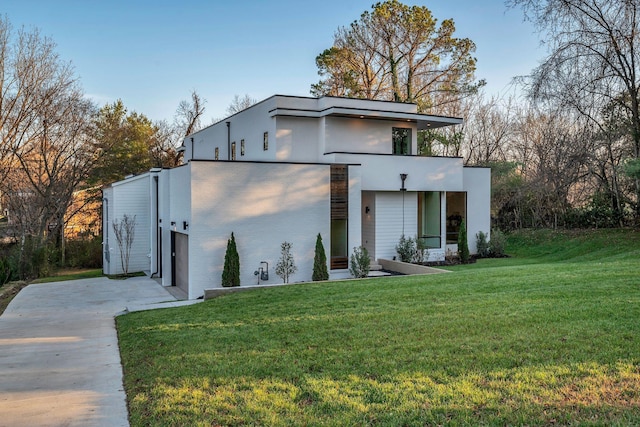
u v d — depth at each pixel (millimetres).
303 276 16812
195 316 10391
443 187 20938
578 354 5840
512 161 30719
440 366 5902
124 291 17250
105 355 8336
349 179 17562
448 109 35500
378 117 20188
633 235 20766
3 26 27984
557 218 26703
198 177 15430
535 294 9055
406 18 30609
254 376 6105
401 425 4535
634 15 17562
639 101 19109
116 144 35906
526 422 4395
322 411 4949
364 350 6723
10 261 24797
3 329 11133
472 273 12820
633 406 4516
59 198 29625
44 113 28781
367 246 20547
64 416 5516
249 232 16047
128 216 22422
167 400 5512
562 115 20266
